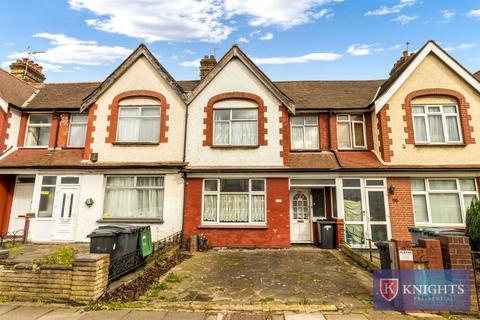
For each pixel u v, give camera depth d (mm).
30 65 18281
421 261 5758
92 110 13758
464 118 12797
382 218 12180
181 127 13438
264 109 13375
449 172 12219
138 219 12508
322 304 5906
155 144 13289
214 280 7621
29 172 12953
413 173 12305
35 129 14820
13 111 14328
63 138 14242
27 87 16469
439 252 5793
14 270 5996
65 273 5883
